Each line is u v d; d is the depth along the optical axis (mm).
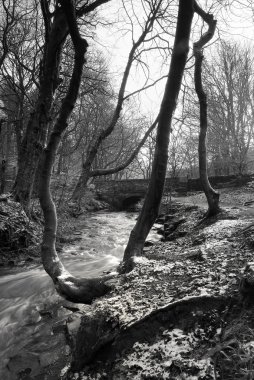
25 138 12844
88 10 12094
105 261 8961
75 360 3281
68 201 16938
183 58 5109
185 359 2613
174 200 20328
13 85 17281
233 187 21297
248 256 4492
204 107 9289
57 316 5164
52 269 5141
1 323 5215
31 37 17734
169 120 5227
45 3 12484
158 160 5281
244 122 23000
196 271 4211
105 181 28562
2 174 16625
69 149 23016
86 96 19547
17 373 3783
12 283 7176
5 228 10039
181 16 5047
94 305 3756
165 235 11641
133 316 3248
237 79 23250
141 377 2615
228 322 2883
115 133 33156
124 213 24875
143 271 4629
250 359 2293
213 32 8250
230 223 7773
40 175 5336
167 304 3205
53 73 12547
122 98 15977
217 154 23906
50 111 12883
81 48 4875
